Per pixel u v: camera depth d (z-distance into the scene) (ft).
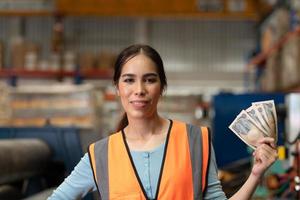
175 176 5.04
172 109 19.69
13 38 26.43
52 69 23.57
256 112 5.26
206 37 28.53
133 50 5.29
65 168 11.53
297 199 8.39
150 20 28.37
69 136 11.60
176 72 27.55
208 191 5.12
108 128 17.19
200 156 5.14
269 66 19.17
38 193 10.77
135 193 5.06
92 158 5.34
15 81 23.65
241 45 28.50
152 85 5.22
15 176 9.63
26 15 26.25
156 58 5.28
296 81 14.93
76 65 23.80
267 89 19.76
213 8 25.39
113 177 5.18
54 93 14.52
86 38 28.30
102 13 25.23
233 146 12.60
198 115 19.03
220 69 28.45
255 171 5.05
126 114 5.64
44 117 14.38
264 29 24.04
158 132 5.37
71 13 25.31
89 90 14.43
